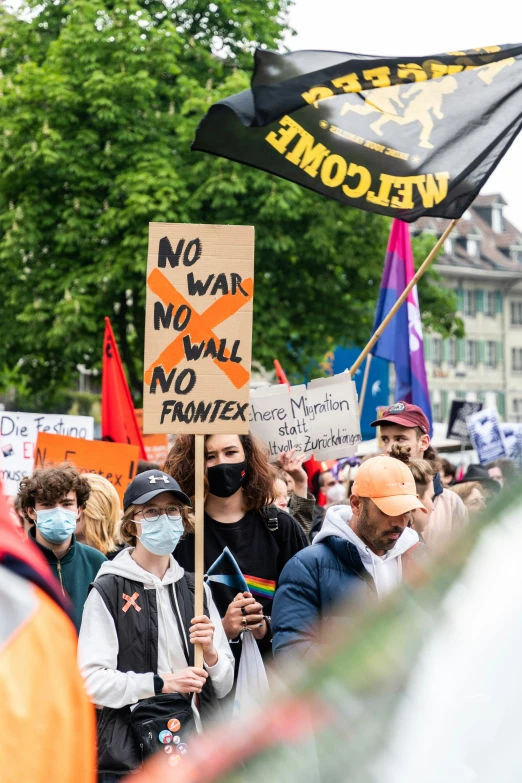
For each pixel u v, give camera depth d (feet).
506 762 2.61
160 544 14.84
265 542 17.95
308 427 23.39
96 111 77.20
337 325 84.99
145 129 78.02
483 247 224.74
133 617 14.56
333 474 37.45
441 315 94.02
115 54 77.46
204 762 2.88
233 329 16.57
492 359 223.92
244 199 77.82
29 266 80.84
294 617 15.17
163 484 14.92
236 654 16.72
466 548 2.86
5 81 78.43
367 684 2.78
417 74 21.91
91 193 79.05
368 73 21.76
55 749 4.49
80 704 4.69
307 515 21.38
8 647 4.57
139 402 84.02
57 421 32.60
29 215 77.82
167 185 74.28
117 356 33.22
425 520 19.83
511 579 2.77
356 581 15.21
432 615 2.81
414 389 31.78
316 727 2.77
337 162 21.45
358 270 82.69
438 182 21.48
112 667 14.30
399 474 15.16
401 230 32.04
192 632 14.60
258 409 23.52
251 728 2.86
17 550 4.78
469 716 2.68
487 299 223.71
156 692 13.94
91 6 79.15
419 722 2.70
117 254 76.84
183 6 85.05
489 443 40.57
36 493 17.54
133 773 13.65
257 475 17.98
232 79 78.59
